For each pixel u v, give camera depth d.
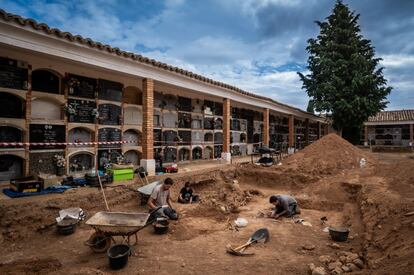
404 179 7.61
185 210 7.14
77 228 5.73
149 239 5.34
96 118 9.34
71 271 3.85
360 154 13.02
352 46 20.22
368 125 30.14
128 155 10.62
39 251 4.70
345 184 8.95
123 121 10.38
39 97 8.00
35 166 7.82
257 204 8.61
